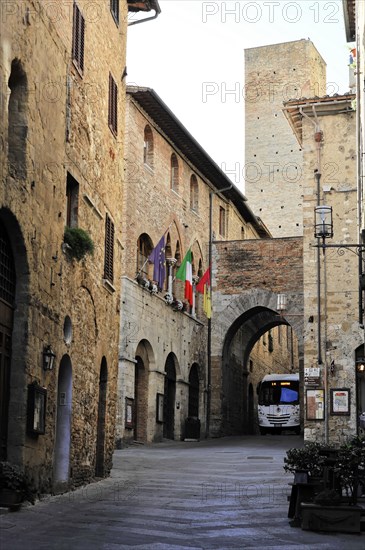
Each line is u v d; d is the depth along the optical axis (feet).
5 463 51.90
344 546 40.93
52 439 62.08
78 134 71.00
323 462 49.11
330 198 117.19
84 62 73.26
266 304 157.99
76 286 69.62
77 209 70.59
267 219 236.84
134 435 130.41
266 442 139.74
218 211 171.32
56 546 38.83
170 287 144.36
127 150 128.06
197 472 86.84
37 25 59.00
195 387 156.04
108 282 80.59
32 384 56.39
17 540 40.11
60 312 64.69
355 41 110.01
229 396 165.89
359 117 98.32
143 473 85.56
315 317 115.24
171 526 46.70
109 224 83.35
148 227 135.13
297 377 183.83
